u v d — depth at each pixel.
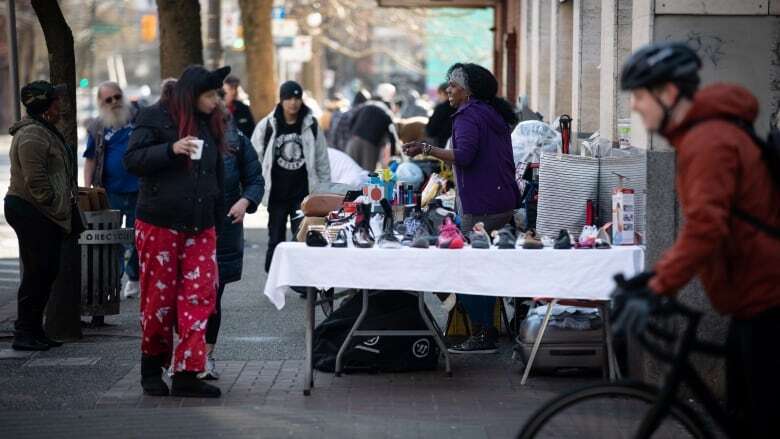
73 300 18.38
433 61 103.56
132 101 31.14
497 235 14.62
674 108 8.60
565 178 16.55
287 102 22.58
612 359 14.82
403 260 14.15
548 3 29.27
